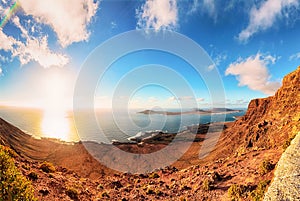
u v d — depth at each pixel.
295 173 10.95
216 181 18.34
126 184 25.94
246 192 13.52
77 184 18.50
